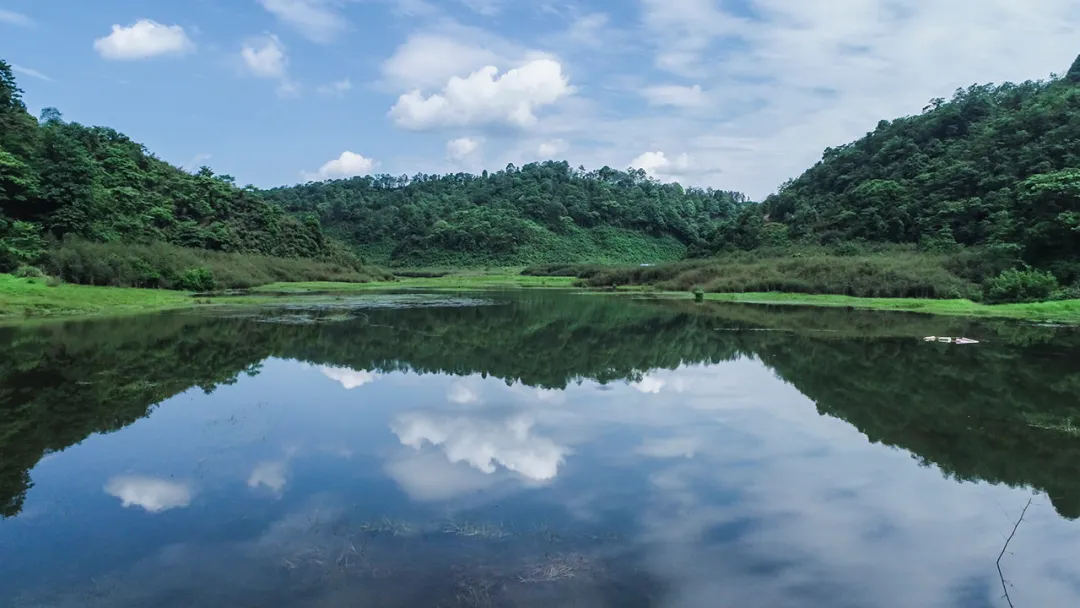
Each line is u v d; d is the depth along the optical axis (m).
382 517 7.21
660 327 27.64
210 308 34.91
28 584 5.80
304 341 22.09
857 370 16.70
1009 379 15.47
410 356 19.17
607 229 131.25
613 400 13.24
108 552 6.41
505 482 8.38
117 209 54.72
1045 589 5.88
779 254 64.25
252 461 9.31
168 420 11.61
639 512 7.40
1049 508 7.76
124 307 33.56
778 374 16.19
